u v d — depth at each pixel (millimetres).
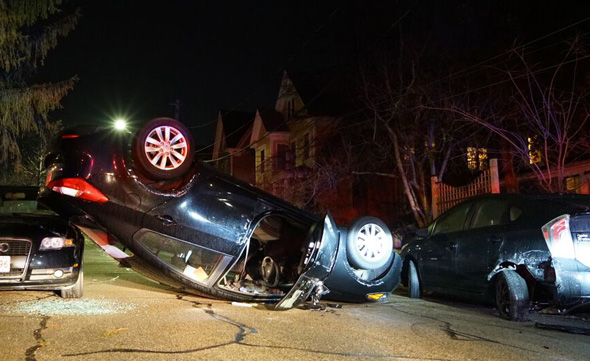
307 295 7621
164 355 5066
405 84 19391
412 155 19625
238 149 42062
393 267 8633
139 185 7277
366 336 6230
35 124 19234
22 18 17500
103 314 6840
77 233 8016
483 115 18391
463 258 8594
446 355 5535
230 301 8180
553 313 7691
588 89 17234
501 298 7840
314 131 28344
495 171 12742
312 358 5207
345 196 26844
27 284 7398
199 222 7523
